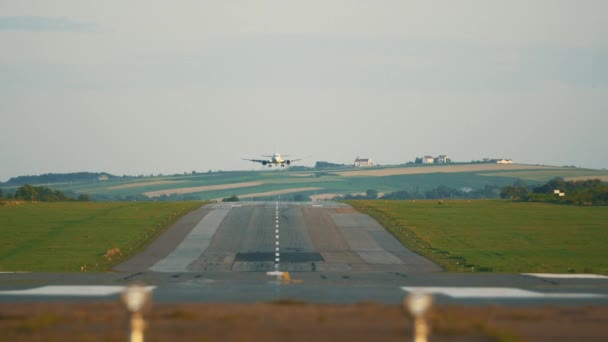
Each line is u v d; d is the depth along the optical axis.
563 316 104.50
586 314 106.44
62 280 170.75
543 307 114.12
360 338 86.44
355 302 127.88
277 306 111.56
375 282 167.50
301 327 92.56
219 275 191.12
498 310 109.69
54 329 92.50
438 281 170.50
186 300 130.25
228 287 154.00
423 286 158.12
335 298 134.00
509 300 133.75
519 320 101.38
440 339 87.25
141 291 78.19
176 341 84.50
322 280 173.38
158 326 93.19
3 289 149.88
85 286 156.25
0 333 90.00
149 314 101.81
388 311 105.19
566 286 159.88
